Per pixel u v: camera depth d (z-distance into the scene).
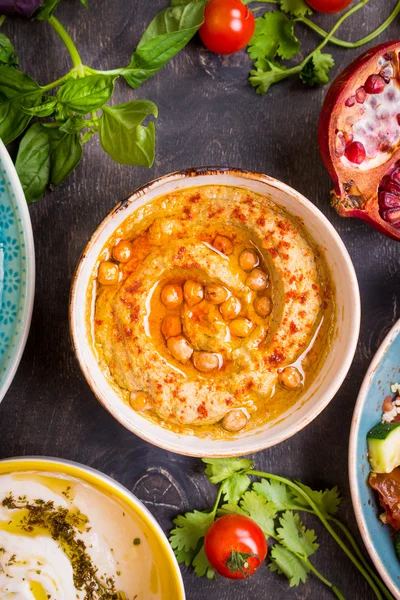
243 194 0.53
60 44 0.56
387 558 0.56
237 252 0.54
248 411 0.54
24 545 0.55
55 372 0.57
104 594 0.55
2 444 0.57
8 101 0.53
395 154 0.54
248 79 0.57
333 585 0.58
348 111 0.55
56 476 0.55
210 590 0.58
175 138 0.57
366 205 0.54
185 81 0.57
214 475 0.56
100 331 0.53
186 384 0.54
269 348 0.54
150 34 0.54
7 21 0.55
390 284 0.58
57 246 0.56
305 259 0.54
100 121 0.52
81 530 0.55
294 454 0.58
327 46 0.57
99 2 0.56
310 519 0.58
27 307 0.52
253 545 0.55
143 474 0.58
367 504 0.56
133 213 0.53
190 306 0.54
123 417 0.51
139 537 0.55
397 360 0.56
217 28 0.54
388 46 0.52
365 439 0.56
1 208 0.52
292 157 0.57
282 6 0.56
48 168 0.55
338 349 0.53
